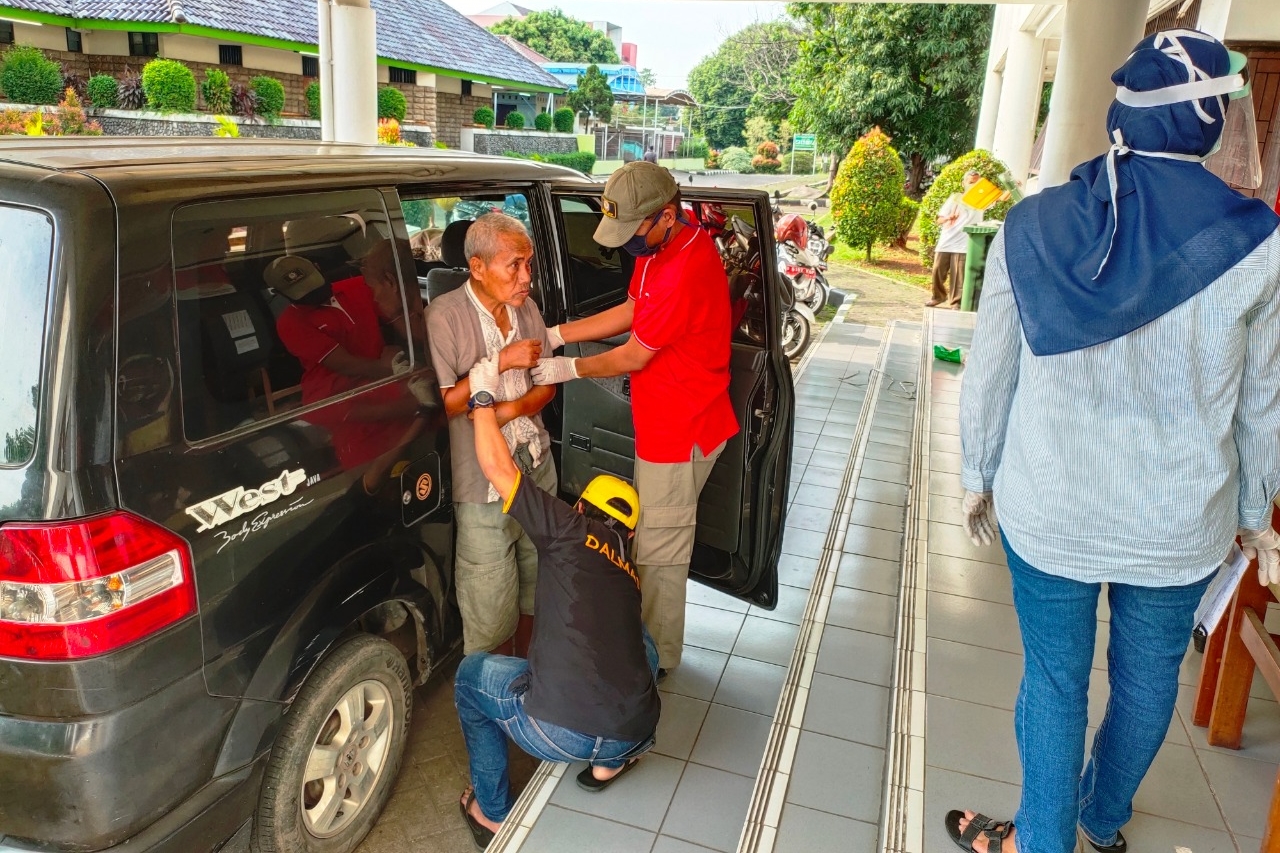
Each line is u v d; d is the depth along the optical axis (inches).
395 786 109.7
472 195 122.6
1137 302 63.6
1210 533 68.1
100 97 640.4
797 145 1551.4
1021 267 69.7
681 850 93.5
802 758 104.4
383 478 95.1
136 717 70.1
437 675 132.8
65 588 66.0
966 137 839.7
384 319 97.3
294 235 86.6
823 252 489.7
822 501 192.9
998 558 151.3
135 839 72.5
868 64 826.2
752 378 117.8
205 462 74.4
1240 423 67.3
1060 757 75.1
